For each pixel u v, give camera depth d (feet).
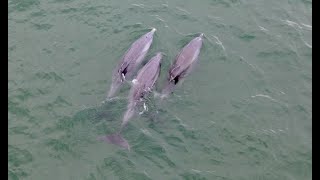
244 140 60.29
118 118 60.70
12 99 63.82
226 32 74.64
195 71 67.41
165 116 61.36
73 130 60.03
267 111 63.72
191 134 60.03
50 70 67.72
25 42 72.02
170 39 72.33
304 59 71.56
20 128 60.70
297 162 58.59
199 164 57.67
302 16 79.46
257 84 67.15
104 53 70.33
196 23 75.61
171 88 64.75
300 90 66.85
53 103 63.36
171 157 57.77
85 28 74.28
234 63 69.62
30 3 77.87
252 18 77.77
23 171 56.70
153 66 65.87
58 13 76.64
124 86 64.49
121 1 79.05
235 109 63.46
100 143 58.44
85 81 65.92
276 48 72.74
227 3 79.77
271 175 57.36
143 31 73.46
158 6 78.23
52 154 58.29
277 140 60.59
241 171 57.47
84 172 56.44
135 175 56.13
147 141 58.70
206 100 63.98
